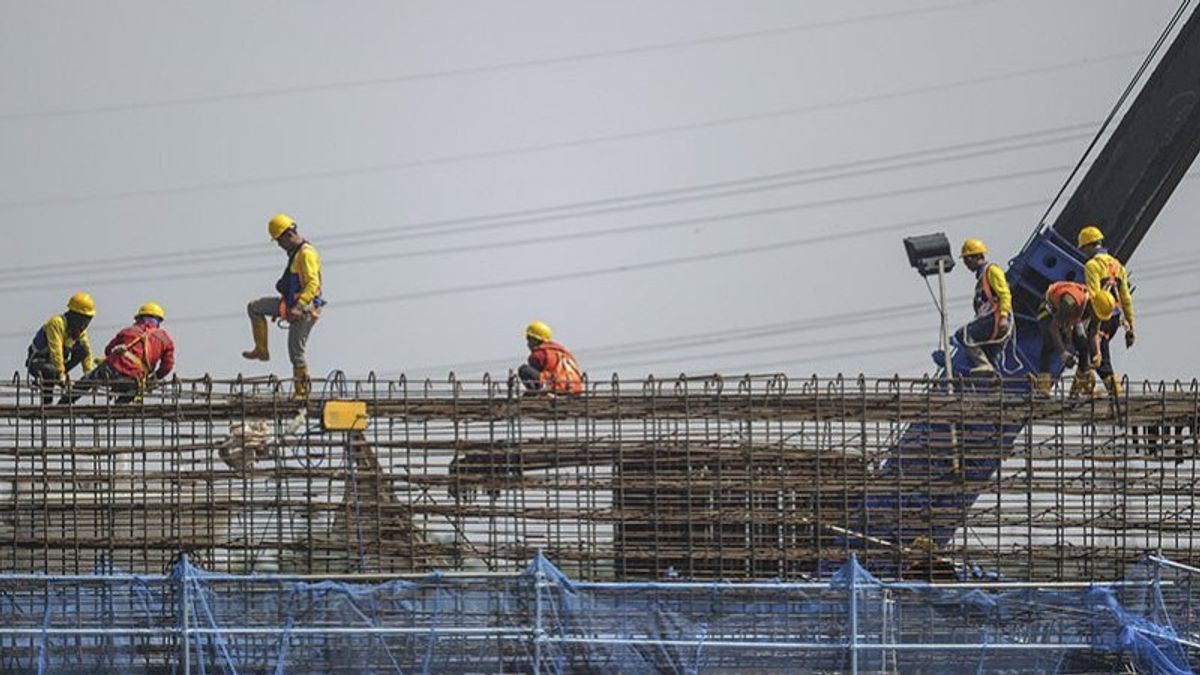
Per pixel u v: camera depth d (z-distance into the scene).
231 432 74.44
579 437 74.31
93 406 74.50
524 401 74.31
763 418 74.38
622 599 70.00
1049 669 70.38
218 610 70.38
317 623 70.12
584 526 74.69
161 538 74.75
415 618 70.19
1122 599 70.94
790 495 75.31
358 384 74.44
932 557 74.81
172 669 69.56
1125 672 70.50
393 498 74.56
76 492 74.31
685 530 75.00
